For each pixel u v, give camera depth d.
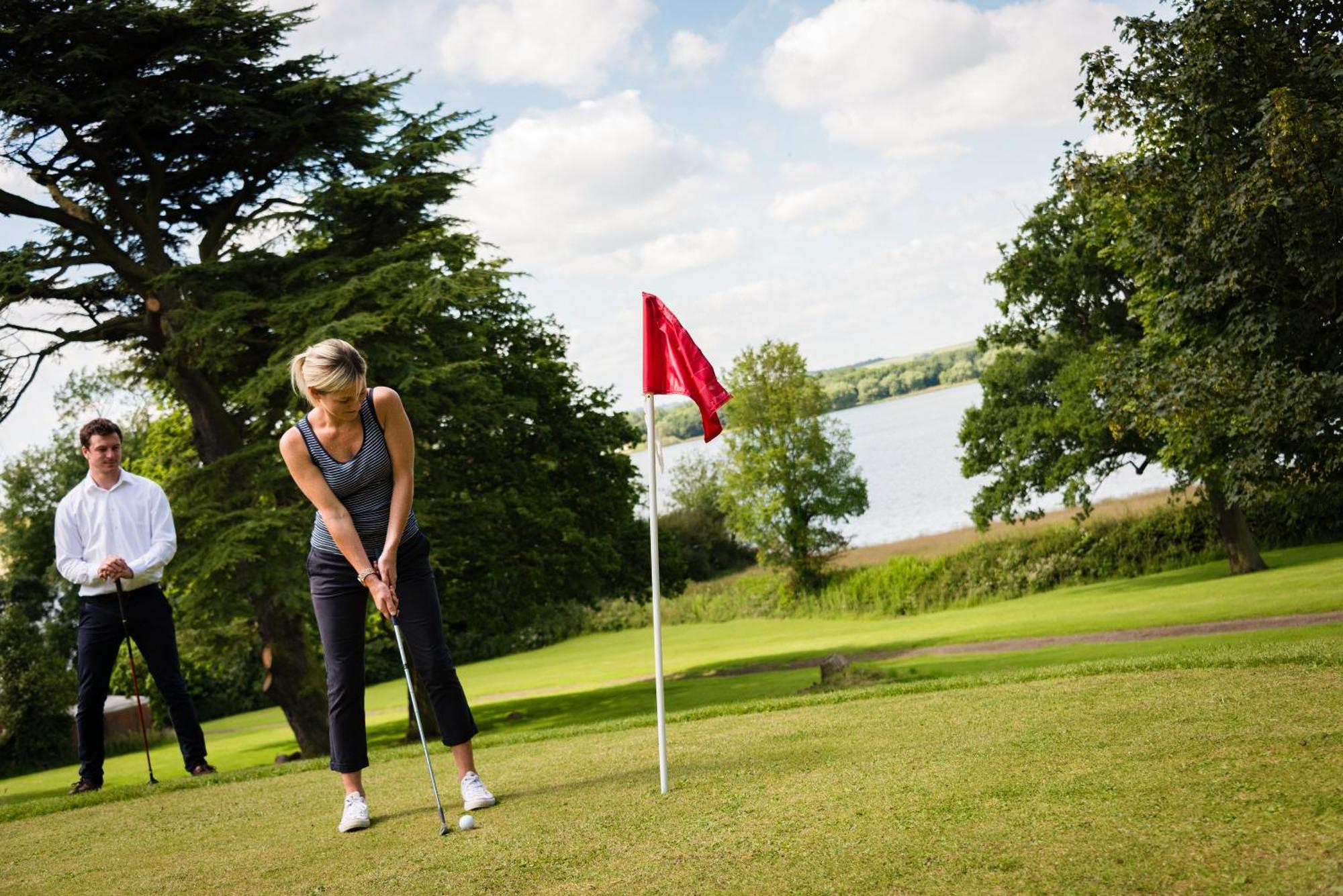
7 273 15.48
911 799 3.40
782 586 41.50
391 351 16.25
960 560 36.06
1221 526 26.89
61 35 15.39
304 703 18.05
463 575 19.94
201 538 15.61
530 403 20.31
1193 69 10.26
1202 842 2.62
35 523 39.50
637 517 25.09
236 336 16.34
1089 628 19.59
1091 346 28.33
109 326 17.69
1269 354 10.76
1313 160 9.40
